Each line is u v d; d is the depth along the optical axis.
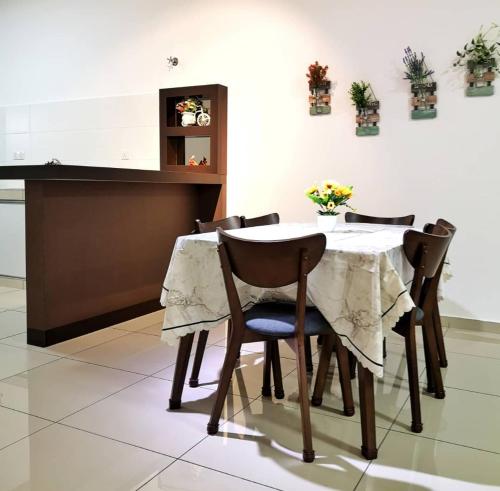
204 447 1.97
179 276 2.21
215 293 2.22
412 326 2.12
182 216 4.41
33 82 5.47
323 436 2.07
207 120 4.51
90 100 5.16
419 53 3.74
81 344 3.22
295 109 4.24
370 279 1.88
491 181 3.60
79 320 3.40
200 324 2.23
